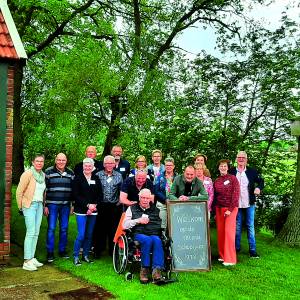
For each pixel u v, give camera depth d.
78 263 8.09
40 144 17.66
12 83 7.89
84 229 8.14
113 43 14.83
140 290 6.79
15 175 18.08
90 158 8.37
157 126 13.48
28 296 6.49
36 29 19.77
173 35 17.17
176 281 7.30
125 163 9.38
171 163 8.54
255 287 7.15
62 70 14.19
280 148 12.41
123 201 7.97
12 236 10.27
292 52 12.03
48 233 8.28
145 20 18.31
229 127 12.30
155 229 7.52
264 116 12.30
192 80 13.22
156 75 14.30
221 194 8.53
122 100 14.51
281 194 11.80
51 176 8.29
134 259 7.24
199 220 8.07
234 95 12.36
